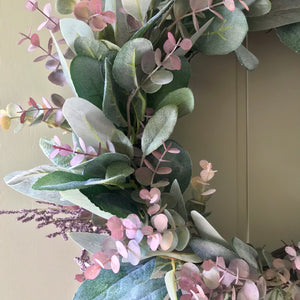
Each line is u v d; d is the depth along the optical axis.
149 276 0.57
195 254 0.56
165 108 0.52
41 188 0.48
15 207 0.73
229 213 0.69
